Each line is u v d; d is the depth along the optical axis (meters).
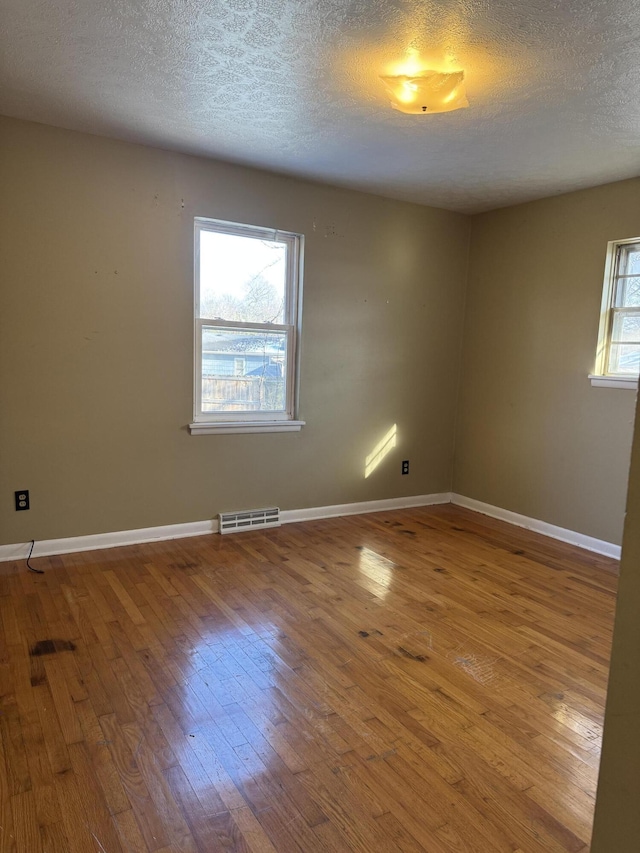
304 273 4.01
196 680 2.15
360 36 2.09
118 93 2.64
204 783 1.64
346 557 3.53
